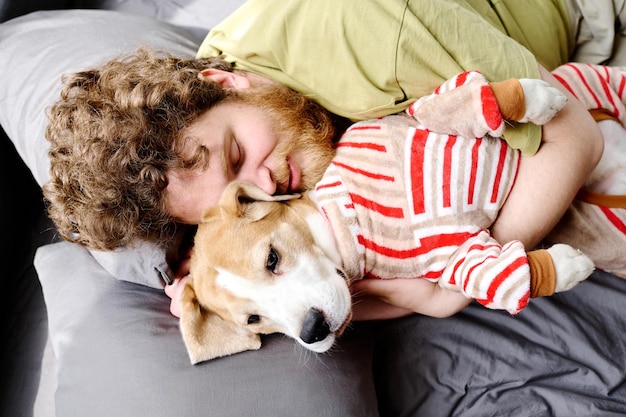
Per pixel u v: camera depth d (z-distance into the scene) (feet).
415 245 3.16
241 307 3.19
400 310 3.64
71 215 3.45
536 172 3.21
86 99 3.35
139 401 3.12
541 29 4.16
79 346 3.55
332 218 3.22
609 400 3.41
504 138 3.18
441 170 3.09
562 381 3.53
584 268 2.82
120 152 3.07
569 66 3.85
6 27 4.88
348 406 3.16
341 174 3.28
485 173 3.10
